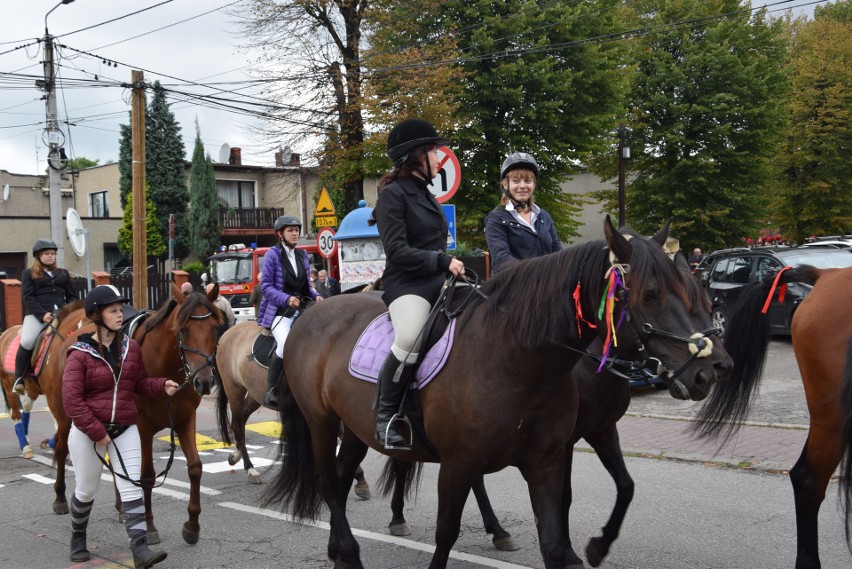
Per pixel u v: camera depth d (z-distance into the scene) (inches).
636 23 1125.1
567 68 940.0
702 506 231.0
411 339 152.2
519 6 907.4
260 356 283.0
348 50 880.9
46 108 711.1
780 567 179.9
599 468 290.4
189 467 219.9
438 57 842.8
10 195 1531.7
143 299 653.3
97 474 199.3
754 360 191.8
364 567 194.4
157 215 1480.1
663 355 123.6
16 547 219.5
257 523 239.3
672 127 1064.2
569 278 135.9
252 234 1504.7
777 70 1097.4
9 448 371.9
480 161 938.7
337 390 175.0
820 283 176.9
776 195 1219.9
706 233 1098.7
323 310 197.3
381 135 803.4
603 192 1181.1
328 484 190.1
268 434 409.7
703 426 200.4
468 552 203.3
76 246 579.5
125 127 1494.8
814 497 165.2
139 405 220.5
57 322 279.6
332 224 578.6
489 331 143.6
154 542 220.2
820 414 165.6
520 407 139.7
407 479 219.9
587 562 188.1
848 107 1157.7
